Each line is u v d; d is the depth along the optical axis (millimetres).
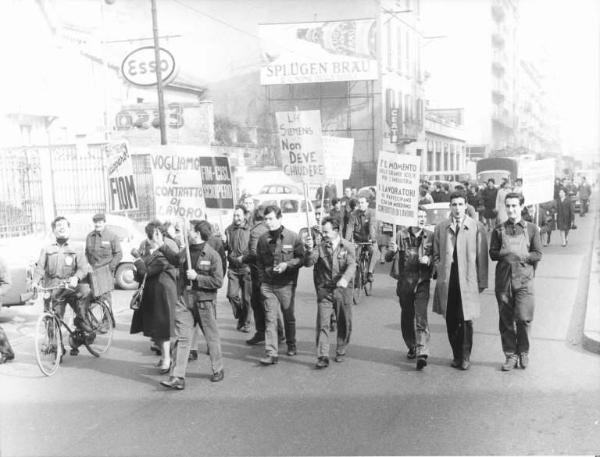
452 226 7719
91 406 6688
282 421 6082
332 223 8062
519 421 5980
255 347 9180
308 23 39719
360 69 39625
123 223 14742
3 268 8484
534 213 13758
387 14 43344
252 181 29344
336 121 42219
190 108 31547
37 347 7762
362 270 12672
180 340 7336
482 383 7199
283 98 42500
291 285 8375
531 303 7621
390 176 9367
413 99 49281
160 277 8031
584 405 6398
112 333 10109
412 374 7602
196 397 6910
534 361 8125
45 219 17516
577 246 21953
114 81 36375
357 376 7559
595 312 10312
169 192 8500
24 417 6375
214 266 7395
